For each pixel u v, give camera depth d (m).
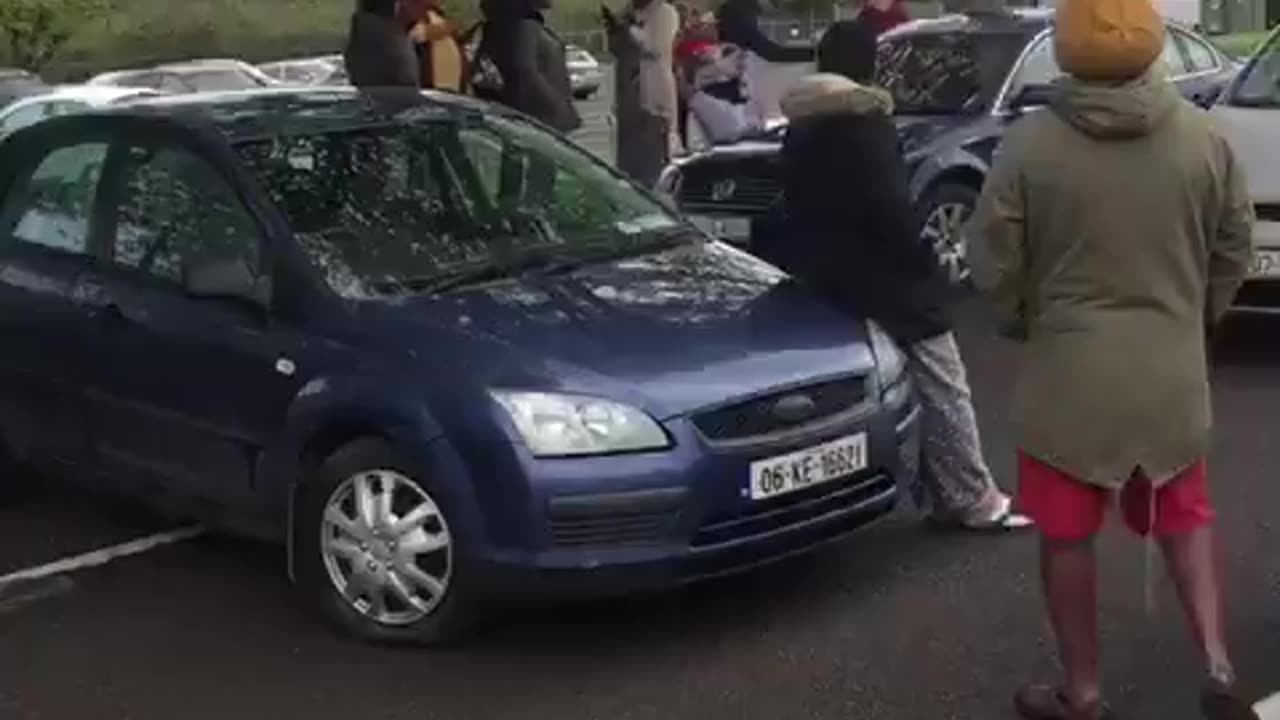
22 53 36.19
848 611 5.86
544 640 5.69
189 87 21.47
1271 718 4.85
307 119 6.62
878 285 6.12
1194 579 4.63
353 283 5.91
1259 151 9.04
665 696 5.24
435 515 5.45
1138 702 5.06
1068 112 4.47
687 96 14.33
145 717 5.24
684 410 5.32
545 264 6.19
